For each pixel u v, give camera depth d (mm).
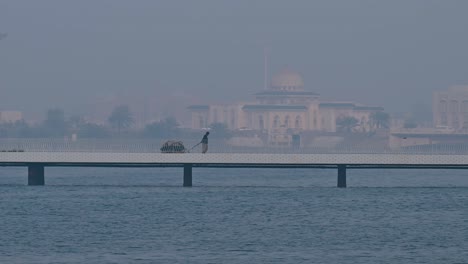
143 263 183625
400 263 185375
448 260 189000
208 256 192250
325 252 198250
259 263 184625
